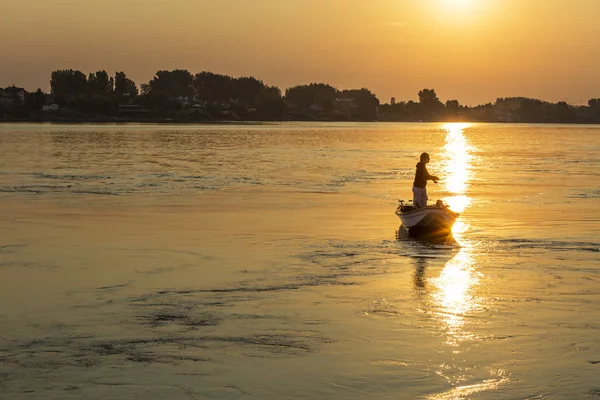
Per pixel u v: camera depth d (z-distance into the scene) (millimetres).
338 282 18516
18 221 28812
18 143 96375
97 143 98062
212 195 38125
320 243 24109
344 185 44156
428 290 17672
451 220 25812
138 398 11289
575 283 18344
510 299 16812
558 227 27484
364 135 157250
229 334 14266
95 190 40000
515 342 13727
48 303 16500
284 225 28047
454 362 12719
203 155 73125
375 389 11586
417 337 14031
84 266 20422
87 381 11938
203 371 12352
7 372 12297
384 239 24984
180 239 24828
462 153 86438
